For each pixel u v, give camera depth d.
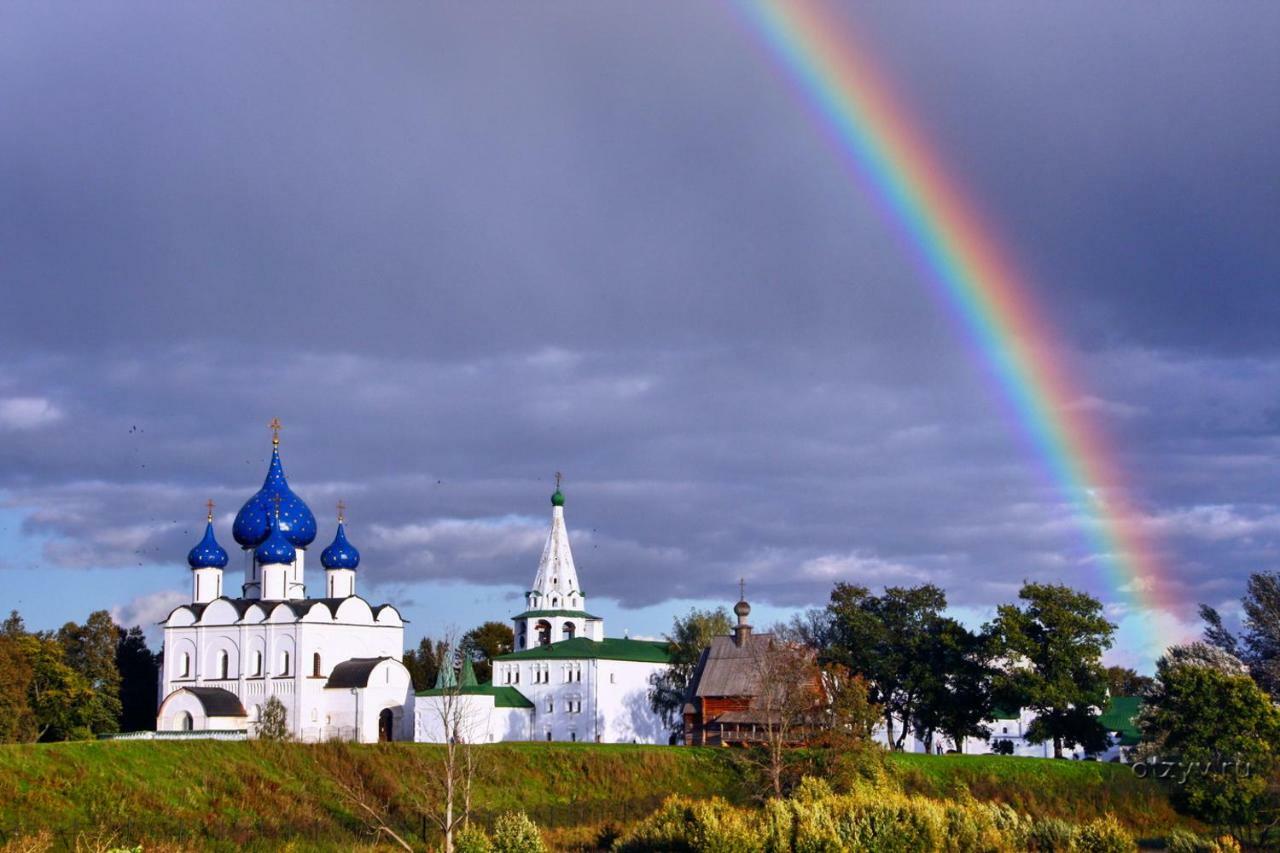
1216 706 115.50
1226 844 88.25
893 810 84.94
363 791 103.06
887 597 152.62
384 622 167.88
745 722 131.25
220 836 94.56
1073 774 124.44
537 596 187.38
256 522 168.25
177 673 165.88
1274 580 164.12
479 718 154.75
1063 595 136.62
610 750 126.50
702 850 80.06
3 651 139.38
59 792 97.38
